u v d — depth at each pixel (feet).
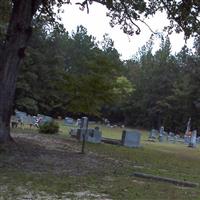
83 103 65.98
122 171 49.47
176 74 301.84
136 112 311.06
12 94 56.13
